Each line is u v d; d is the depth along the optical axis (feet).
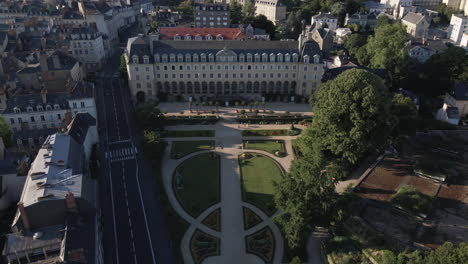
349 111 416.67
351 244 320.91
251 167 457.68
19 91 552.41
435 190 388.98
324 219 324.39
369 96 403.95
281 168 455.22
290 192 321.11
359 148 416.87
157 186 418.72
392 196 380.37
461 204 368.27
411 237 325.62
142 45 622.95
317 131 443.73
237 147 504.02
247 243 340.59
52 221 303.27
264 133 537.24
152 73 625.41
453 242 319.27
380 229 335.88
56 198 296.92
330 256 317.63
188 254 328.70
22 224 293.84
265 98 643.45
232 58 626.64
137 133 538.47
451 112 560.61
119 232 353.51
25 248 279.69
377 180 410.31
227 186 421.59
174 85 650.02
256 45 638.12
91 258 270.46
